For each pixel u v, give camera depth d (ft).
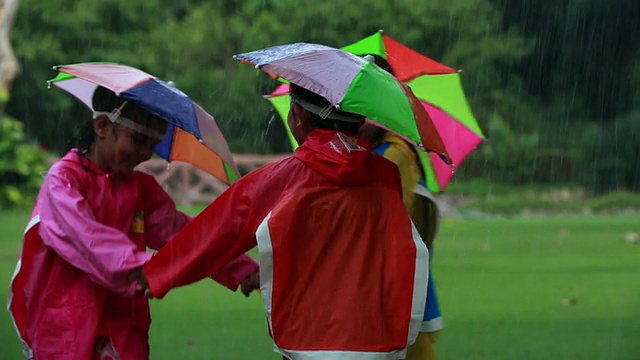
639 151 139.03
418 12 139.74
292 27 137.18
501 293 52.95
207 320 44.91
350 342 20.97
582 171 141.28
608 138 140.87
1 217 92.73
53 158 123.54
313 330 21.04
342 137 21.56
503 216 108.68
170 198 25.45
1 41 109.19
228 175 26.84
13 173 108.37
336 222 21.36
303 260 21.29
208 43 137.90
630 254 69.82
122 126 23.70
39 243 23.24
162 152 26.96
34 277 23.27
